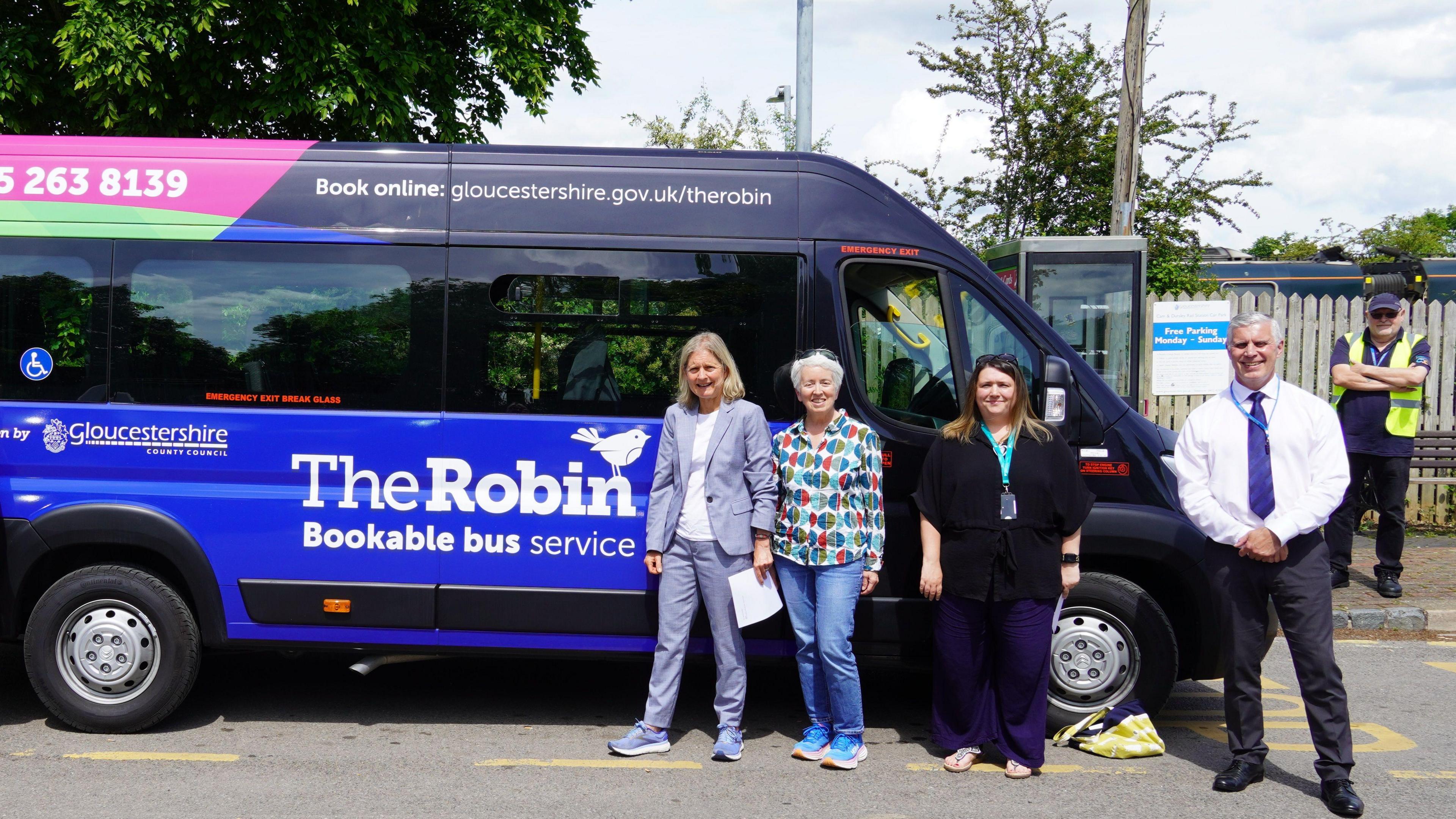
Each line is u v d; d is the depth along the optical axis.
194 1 9.52
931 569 4.46
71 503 4.78
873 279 4.91
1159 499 4.81
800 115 11.24
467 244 4.83
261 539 4.80
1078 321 10.09
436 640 4.82
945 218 14.19
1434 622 7.29
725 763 4.62
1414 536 10.23
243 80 10.84
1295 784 4.45
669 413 4.59
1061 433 4.75
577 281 4.85
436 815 3.98
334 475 4.79
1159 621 4.80
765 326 4.86
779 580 4.63
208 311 4.84
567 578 4.80
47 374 4.82
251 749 4.70
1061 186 13.80
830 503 4.40
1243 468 4.26
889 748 4.89
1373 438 7.61
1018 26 13.62
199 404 4.82
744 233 4.86
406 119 11.06
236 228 4.84
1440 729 5.21
